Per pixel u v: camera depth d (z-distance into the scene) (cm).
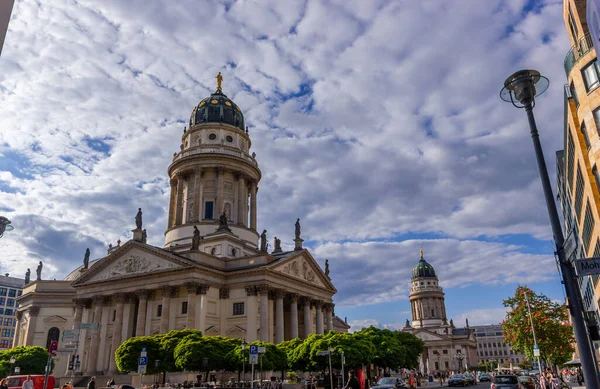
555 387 4919
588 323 1870
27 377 4816
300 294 9450
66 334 4031
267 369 6494
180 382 7262
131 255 8981
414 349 13025
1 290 18250
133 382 7662
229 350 6769
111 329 8750
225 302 8694
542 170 2009
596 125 3466
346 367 6925
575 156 4325
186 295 8331
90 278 9325
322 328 10000
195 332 6950
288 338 9588
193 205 10462
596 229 4372
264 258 8775
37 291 10644
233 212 10688
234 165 10844
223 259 9125
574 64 3669
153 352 6756
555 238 1934
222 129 11319
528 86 2106
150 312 8569
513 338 7781
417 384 10150
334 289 10700
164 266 8475
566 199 6588
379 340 10081
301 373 8644
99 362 8588
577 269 1842
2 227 2972
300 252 9612
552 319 7612
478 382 11512
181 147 11719
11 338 18238
